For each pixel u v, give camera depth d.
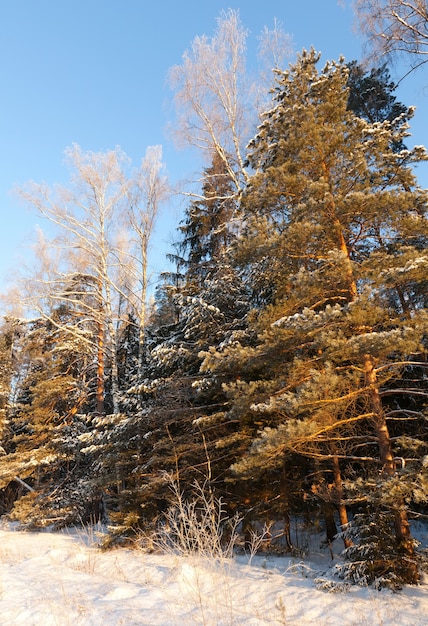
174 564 8.79
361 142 9.97
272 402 7.80
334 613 6.42
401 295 9.56
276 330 8.01
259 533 12.07
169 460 12.06
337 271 8.34
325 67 10.55
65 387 20.53
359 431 9.94
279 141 10.02
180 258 18.58
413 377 10.41
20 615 5.62
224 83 15.59
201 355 8.64
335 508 12.21
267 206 10.09
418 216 9.00
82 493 17.67
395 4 11.19
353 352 7.35
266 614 6.38
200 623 5.43
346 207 8.45
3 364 25.92
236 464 8.15
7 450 26.81
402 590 7.33
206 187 17.11
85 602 6.24
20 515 18.83
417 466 7.19
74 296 19.92
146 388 13.02
